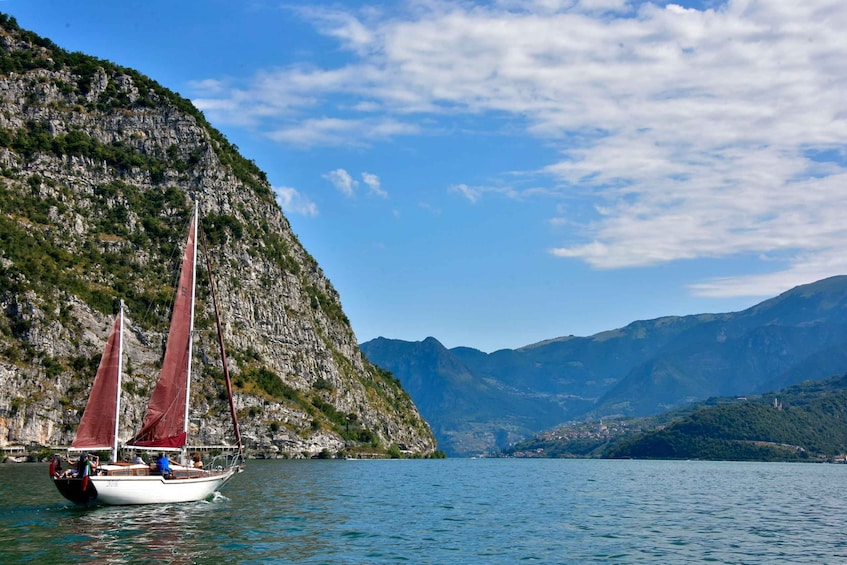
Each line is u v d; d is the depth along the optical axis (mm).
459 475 176625
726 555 62062
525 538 68562
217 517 74000
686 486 151875
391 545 62875
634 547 65000
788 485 162875
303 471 161875
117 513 73125
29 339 193125
